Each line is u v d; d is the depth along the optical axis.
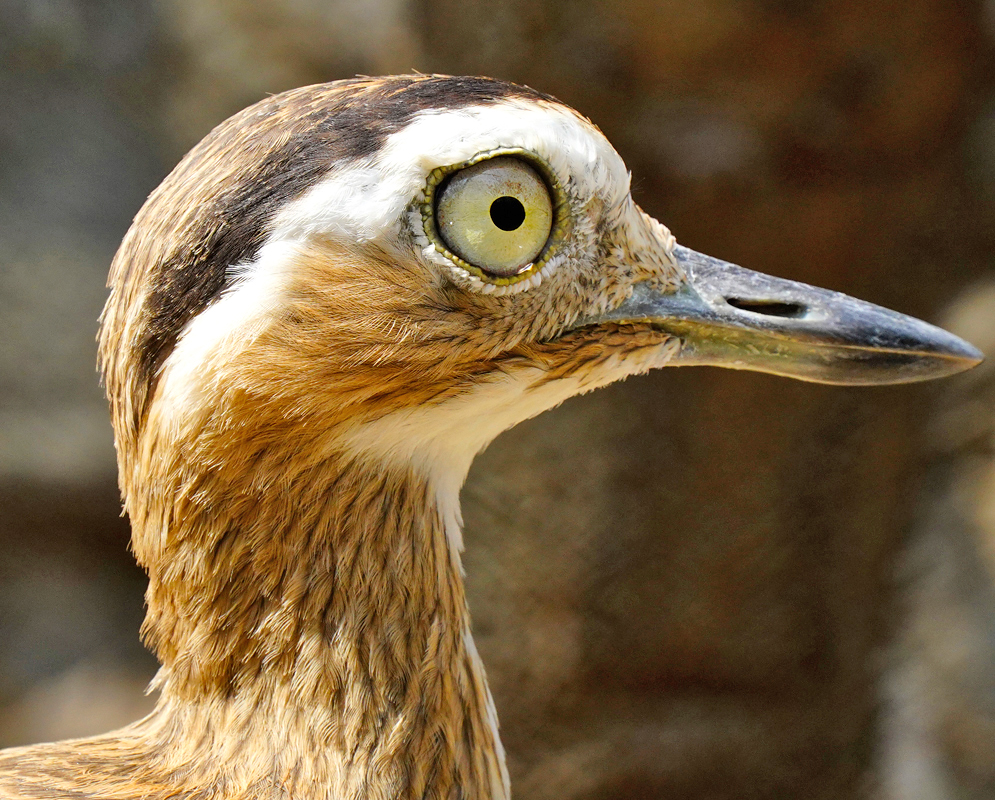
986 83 8.68
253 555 4.33
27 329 14.32
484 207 4.25
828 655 9.42
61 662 14.45
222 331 4.11
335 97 4.34
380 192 4.12
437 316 4.30
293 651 4.36
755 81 7.74
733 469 8.75
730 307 4.97
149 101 14.59
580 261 4.57
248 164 4.19
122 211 14.95
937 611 10.23
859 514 9.32
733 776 9.23
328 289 4.16
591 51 7.68
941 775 10.14
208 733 4.44
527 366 4.59
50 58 14.50
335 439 4.33
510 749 9.02
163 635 4.58
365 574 4.45
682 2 7.38
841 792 9.63
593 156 4.47
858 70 7.80
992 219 9.24
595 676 8.95
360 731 4.38
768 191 8.12
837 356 4.98
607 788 9.03
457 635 4.78
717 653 9.11
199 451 4.21
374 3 11.87
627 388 8.54
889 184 8.40
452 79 4.48
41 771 4.38
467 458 4.89
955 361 5.00
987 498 10.23
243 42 13.23
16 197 14.48
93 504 14.72
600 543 8.69
